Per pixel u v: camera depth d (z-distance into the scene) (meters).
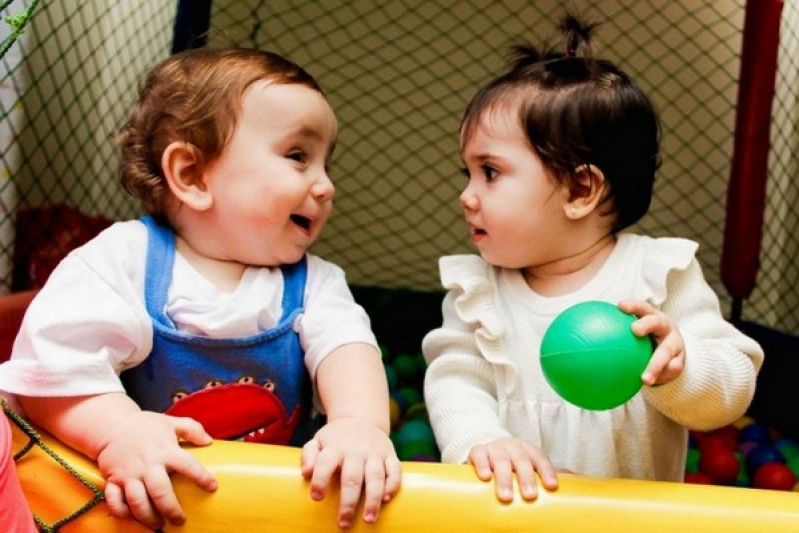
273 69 0.79
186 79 0.78
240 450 0.56
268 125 0.76
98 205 1.63
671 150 1.88
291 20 1.94
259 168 0.75
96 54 1.60
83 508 0.56
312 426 0.87
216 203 0.76
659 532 0.52
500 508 0.53
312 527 0.53
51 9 1.48
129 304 0.71
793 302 1.68
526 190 0.77
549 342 0.58
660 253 0.81
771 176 1.77
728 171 1.87
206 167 0.76
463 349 0.83
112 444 0.57
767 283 1.78
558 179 0.77
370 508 0.53
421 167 1.97
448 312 0.86
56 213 1.45
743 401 0.71
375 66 1.95
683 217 1.89
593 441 0.76
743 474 1.36
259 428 0.77
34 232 1.42
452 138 1.95
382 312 1.80
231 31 1.92
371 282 2.00
